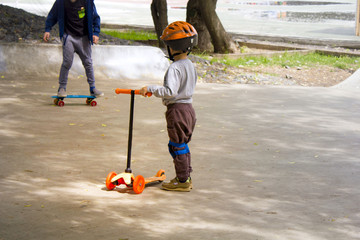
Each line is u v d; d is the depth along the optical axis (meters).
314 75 14.96
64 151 6.56
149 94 5.05
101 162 6.18
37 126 7.75
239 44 20.20
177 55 5.10
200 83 12.41
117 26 24.62
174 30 4.99
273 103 10.16
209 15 17.09
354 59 17.81
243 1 43.81
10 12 14.52
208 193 5.20
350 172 5.92
